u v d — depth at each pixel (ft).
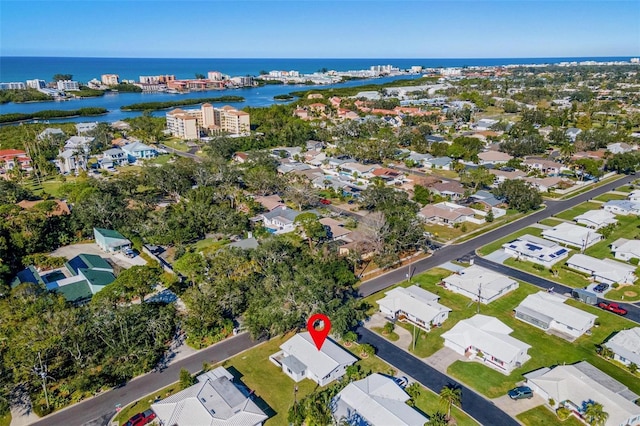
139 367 207.82
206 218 371.97
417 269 315.58
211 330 234.58
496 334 224.53
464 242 360.69
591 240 348.79
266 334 240.73
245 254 281.54
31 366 192.65
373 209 409.28
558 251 329.31
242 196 437.17
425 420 171.73
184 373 197.47
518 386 199.00
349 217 409.28
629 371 209.97
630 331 227.61
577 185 506.89
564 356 220.43
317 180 515.91
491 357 214.90
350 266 310.86
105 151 629.10
